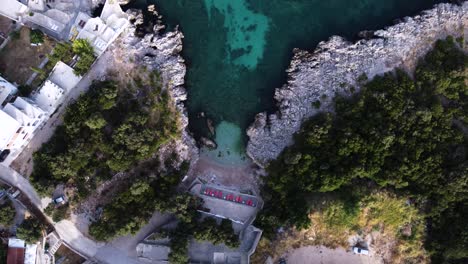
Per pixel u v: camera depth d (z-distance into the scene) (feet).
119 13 297.94
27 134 282.15
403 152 286.66
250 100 314.14
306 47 314.35
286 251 289.33
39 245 279.49
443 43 301.43
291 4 314.76
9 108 268.82
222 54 314.76
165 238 289.74
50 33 290.56
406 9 313.12
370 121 289.33
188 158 306.35
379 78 299.99
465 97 296.71
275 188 293.43
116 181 295.89
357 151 288.30
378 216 290.56
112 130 290.97
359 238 292.20
